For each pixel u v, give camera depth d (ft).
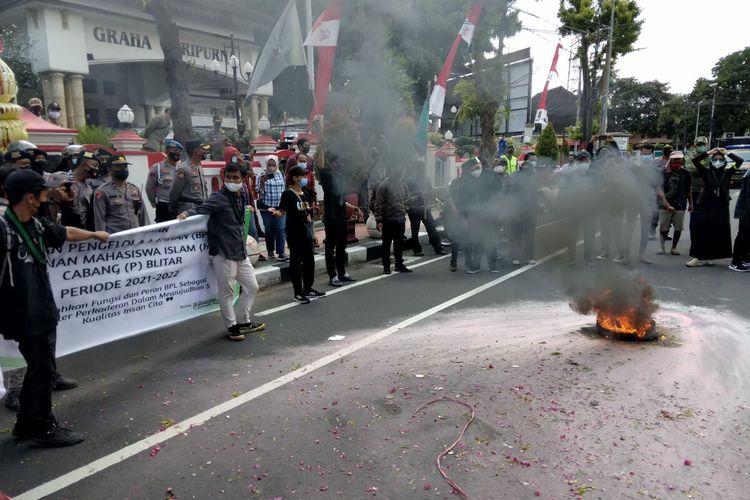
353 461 9.95
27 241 10.32
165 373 14.37
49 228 11.34
